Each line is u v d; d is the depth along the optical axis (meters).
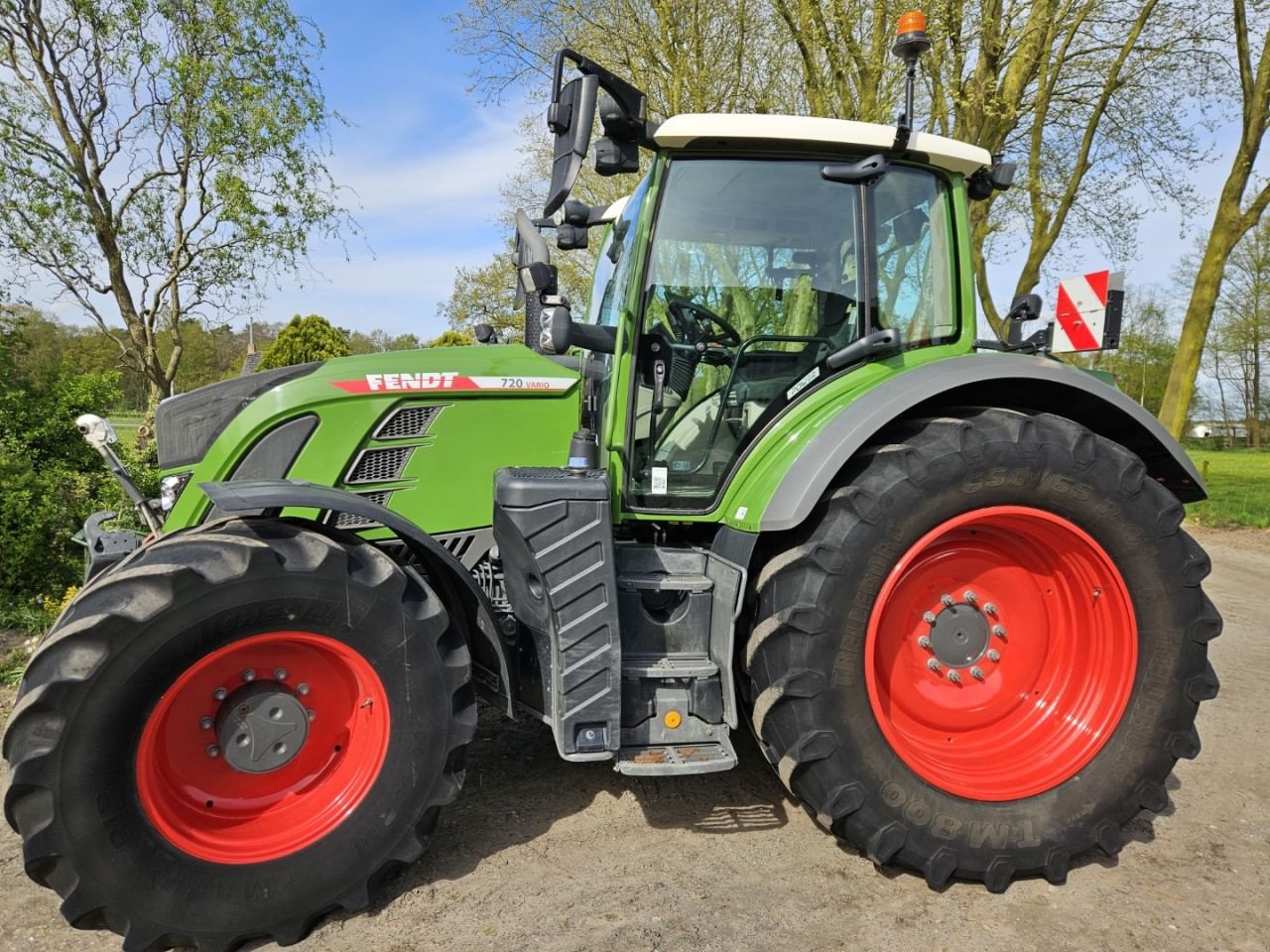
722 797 3.01
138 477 6.56
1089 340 4.01
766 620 2.49
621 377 2.78
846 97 9.50
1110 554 2.58
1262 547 8.48
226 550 2.18
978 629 2.75
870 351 2.84
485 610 2.52
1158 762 2.60
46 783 1.99
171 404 2.88
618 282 3.15
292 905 2.21
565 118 2.46
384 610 2.29
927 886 2.49
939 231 3.00
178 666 2.12
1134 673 2.61
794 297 2.89
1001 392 2.77
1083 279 4.05
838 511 2.47
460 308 31.62
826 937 2.23
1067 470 2.50
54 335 11.76
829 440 2.53
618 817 2.87
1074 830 2.53
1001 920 2.33
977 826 2.47
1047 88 10.95
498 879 2.49
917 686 2.72
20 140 8.88
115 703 2.03
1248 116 10.49
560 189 2.42
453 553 2.94
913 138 2.79
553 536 2.40
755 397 2.92
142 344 9.98
